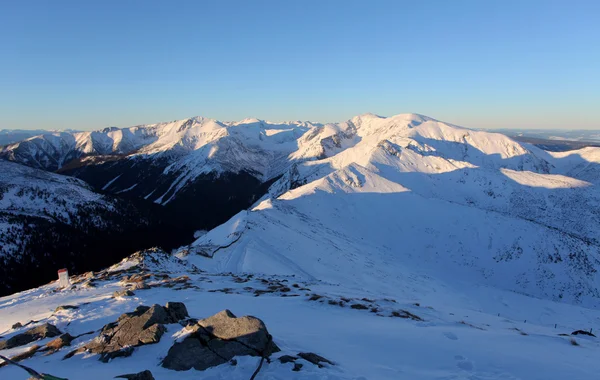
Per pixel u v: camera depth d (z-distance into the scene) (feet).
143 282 74.02
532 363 33.91
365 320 50.78
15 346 36.37
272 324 44.45
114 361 29.32
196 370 27.22
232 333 30.83
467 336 43.98
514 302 176.14
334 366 29.30
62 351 32.86
